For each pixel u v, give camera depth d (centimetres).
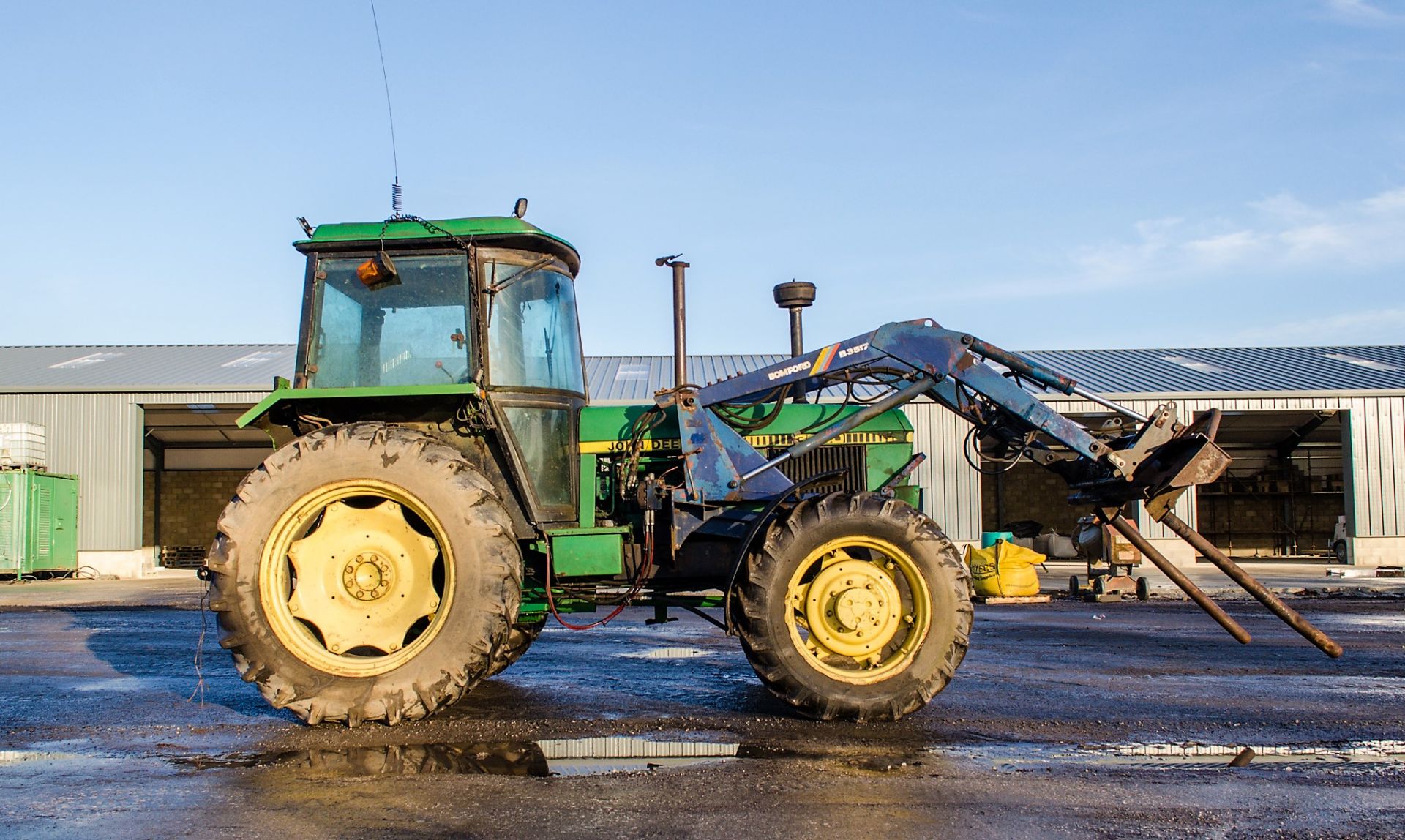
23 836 326
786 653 481
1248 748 434
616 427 573
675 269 595
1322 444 2566
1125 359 2336
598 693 565
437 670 483
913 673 485
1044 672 635
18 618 1084
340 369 556
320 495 496
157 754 434
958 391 560
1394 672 637
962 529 1905
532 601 562
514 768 406
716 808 350
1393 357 2355
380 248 560
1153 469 529
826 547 490
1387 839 321
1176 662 682
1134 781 383
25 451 1867
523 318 567
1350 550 1983
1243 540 2647
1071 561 2288
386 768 408
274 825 335
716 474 533
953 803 355
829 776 389
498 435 538
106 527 1962
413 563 504
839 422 546
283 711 523
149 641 849
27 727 489
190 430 2288
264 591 488
